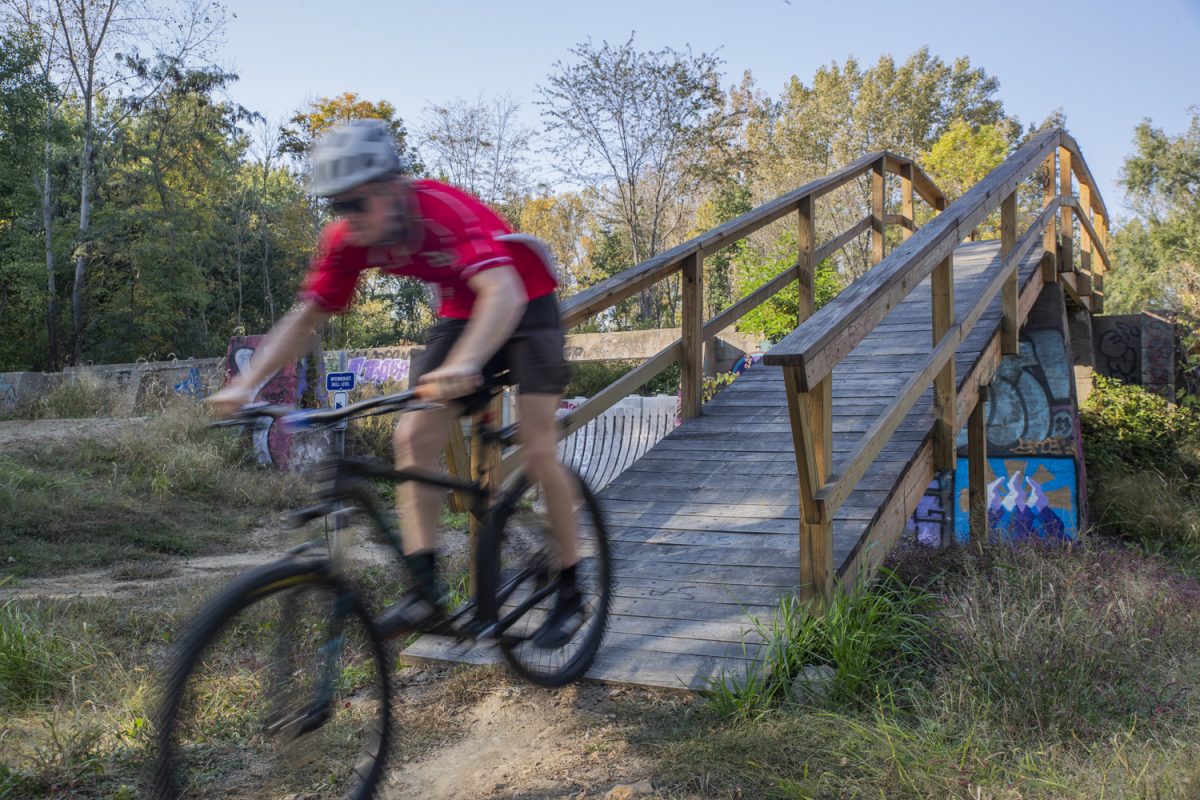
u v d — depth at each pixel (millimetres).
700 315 6465
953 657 3521
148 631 4953
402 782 3012
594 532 3543
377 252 2688
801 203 7516
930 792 2594
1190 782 2453
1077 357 12094
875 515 4488
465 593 3939
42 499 8742
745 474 5473
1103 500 9906
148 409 13961
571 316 4605
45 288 30844
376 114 39188
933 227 5016
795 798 2645
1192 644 3979
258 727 2834
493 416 3055
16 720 3465
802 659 3576
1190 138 40156
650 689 3568
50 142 28531
